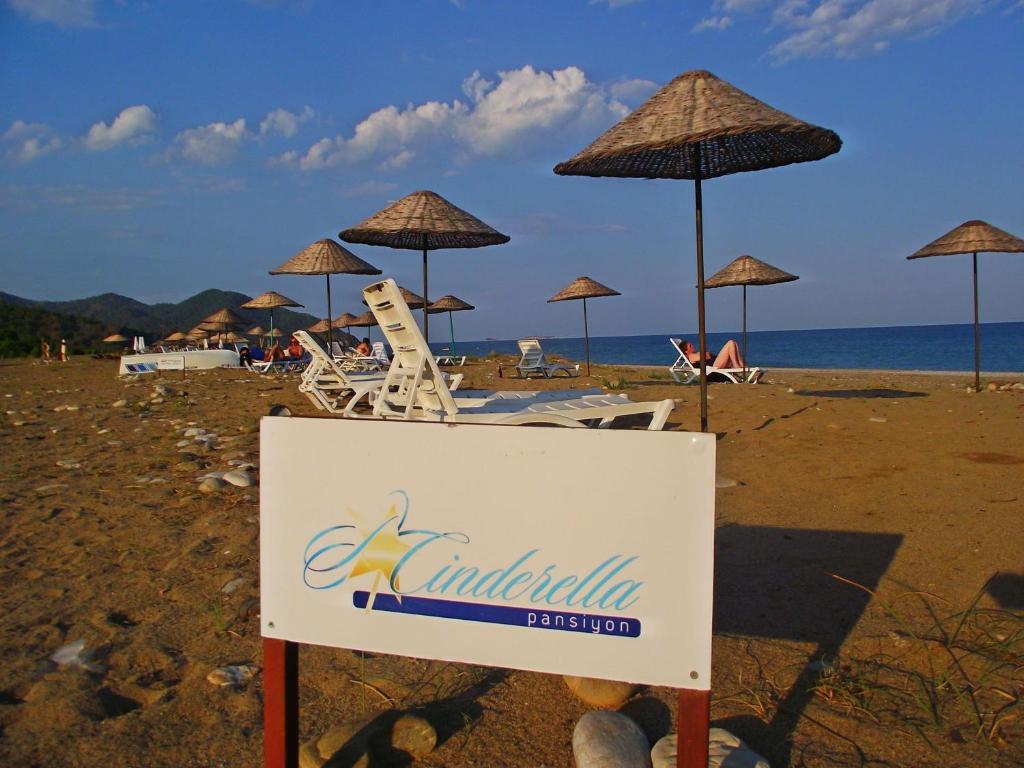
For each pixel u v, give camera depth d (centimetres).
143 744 232
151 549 402
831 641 292
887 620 308
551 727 243
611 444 186
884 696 253
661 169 531
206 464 615
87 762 223
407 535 200
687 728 184
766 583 349
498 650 194
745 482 528
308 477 206
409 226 665
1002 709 242
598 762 211
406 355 570
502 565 193
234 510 469
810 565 368
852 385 1326
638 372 1928
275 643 208
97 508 478
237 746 232
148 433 782
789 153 503
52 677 268
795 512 453
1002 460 557
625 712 251
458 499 196
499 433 193
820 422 764
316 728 242
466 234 687
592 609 188
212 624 315
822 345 7856
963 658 274
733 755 214
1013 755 219
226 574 364
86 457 648
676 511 183
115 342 5184
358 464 203
